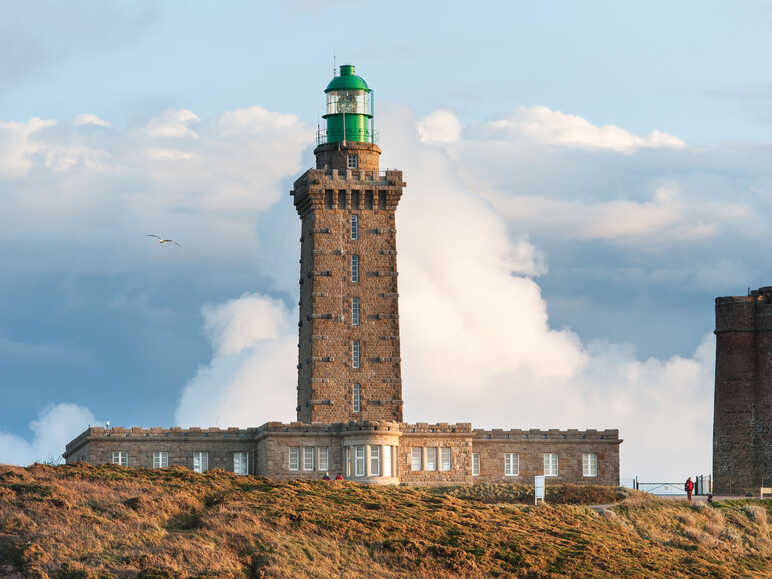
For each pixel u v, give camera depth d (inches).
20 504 7475.4
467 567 7253.9
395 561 7253.9
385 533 7564.0
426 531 7687.0
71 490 7775.6
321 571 7012.8
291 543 7253.9
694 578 7632.9
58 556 6884.8
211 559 6988.2
